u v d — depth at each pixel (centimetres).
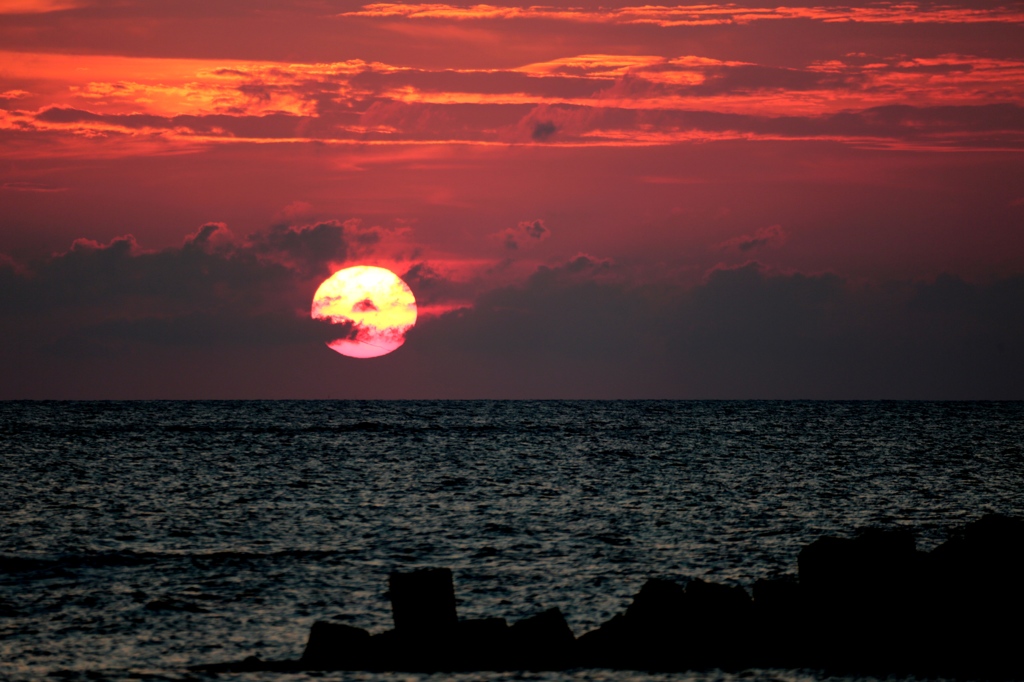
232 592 11775
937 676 8462
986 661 8644
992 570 9425
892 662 8750
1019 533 9769
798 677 8500
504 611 11100
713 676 8575
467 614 10988
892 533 9731
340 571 13025
